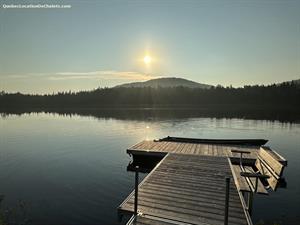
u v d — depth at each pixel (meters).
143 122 30.56
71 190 8.09
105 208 6.67
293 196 7.10
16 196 7.61
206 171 6.78
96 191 7.96
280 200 6.84
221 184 5.72
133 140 18.22
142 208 4.42
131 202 4.70
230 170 6.87
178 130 22.97
